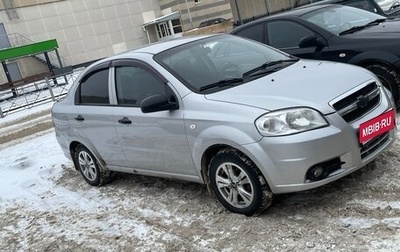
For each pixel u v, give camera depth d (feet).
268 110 11.35
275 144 11.05
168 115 13.34
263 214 12.51
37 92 72.79
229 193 12.75
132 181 17.80
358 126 11.68
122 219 14.51
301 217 11.91
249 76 13.62
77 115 17.40
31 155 26.66
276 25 21.94
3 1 121.60
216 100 12.43
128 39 146.61
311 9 22.18
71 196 17.95
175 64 14.14
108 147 16.47
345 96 11.71
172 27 146.30
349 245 10.19
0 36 121.80
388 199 11.81
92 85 16.94
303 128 11.03
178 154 13.58
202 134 12.43
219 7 159.74
